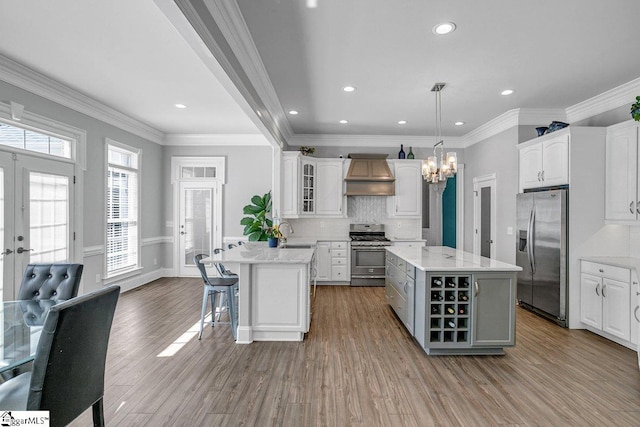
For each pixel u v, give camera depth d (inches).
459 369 105.7
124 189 206.7
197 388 93.5
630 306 120.8
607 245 144.3
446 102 171.3
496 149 205.2
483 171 221.1
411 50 116.3
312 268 170.9
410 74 136.7
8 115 125.9
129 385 95.0
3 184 127.7
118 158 202.7
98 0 88.6
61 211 153.9
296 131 236.1
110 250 193.5
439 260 126.1
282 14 95.1
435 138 246.7
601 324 133.1
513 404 86.4
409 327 130.0
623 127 135.2
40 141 144.7
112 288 65.8
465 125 215.2
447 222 252.4
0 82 124.0
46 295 94.5
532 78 140.1
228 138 244.2
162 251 246.4
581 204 144.1
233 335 132.0
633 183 130.8
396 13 94.3
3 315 78.6
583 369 106.0
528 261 164.6
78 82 145.6
